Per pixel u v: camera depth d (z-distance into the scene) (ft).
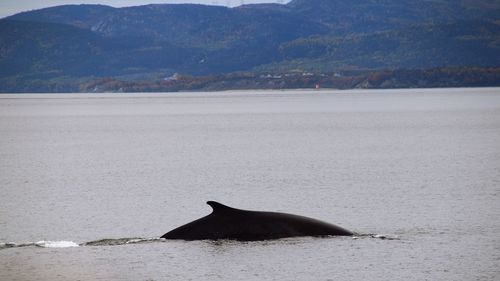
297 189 490.08
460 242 296.71
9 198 461.78
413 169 616.80
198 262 260.21
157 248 278.87
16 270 258.16
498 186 491.72
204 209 406.82
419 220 353.72
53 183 549.54
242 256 265.75
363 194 458.09
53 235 332.60
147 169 651.25
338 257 265.75
